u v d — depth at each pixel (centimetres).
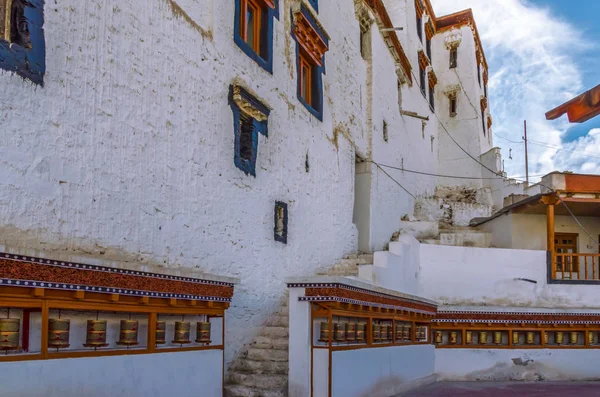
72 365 497
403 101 2030
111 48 649
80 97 599
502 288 1516
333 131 1341
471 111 2675
